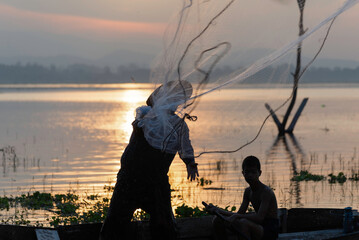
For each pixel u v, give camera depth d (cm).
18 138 2827
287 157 2039
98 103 7244
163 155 614
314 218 823
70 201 1241
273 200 673
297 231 822
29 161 1947
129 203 626
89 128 3453
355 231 772
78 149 2333
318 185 1450
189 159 615
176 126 582
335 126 3550
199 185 1449
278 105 557
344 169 1744
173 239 637
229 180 1534
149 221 670
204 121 3500
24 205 1207
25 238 668
